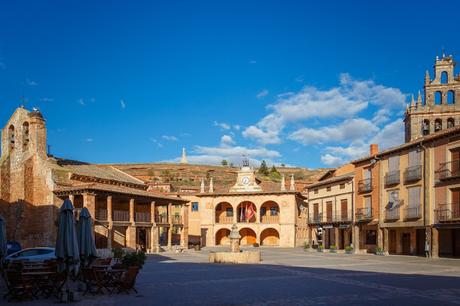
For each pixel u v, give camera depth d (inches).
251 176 3080.7
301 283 844.6
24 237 1945.1
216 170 6097.4
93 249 812.6
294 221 2925.7
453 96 2999.5
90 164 2443.4
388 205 1923.0
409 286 790.5
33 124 2016.5
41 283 660.7
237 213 3117.6
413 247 1807.3
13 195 2046.0
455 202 1576.0
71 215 685.9
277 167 6058.1
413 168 1774.1
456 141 1574.8
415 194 1769.2
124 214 1979.6
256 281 879.7
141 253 821.2
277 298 658.8
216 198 3083.2
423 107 3011.8
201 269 1165.1
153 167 6018.7
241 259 1395.2
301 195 3046.3
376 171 2037.4
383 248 1936.5
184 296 679.7
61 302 622.2
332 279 912.9
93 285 724.0
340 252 2123.5
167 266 1269.7
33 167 1999.3
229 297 669.3
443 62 3034.0
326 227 2454.5
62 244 666.8
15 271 637.9
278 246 2940.5
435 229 1625.2
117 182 2246.6
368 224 2065.7
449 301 627.5
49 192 1927.9
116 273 741.9
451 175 1582.2
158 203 2224.4
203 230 3068.4
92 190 1766.7
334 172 2694.4
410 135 3043.8
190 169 6028.5
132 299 651.5
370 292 717.3
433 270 1117.1
